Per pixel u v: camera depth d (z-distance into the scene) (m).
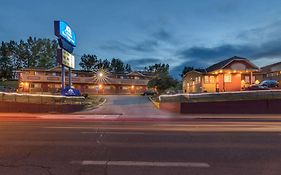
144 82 78.56
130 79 77.12
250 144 10.02
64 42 37.59
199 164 7.16
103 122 19.27
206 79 51.44
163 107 33.47
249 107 29.81
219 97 30.55
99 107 35.56
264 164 7.20
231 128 15.06
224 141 10.64
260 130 14.12
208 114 27.98
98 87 73.94
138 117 24.09
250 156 8.09
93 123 18.30
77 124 17.39
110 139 11.02
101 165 7.01
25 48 94.88
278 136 11.99
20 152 8.45
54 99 32.69
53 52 93.50
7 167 6.77
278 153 8.52
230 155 8.22
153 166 6.95
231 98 30.52
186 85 62.88
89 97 49.12
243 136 11.96
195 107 29.03
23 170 6.54
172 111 30.59
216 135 12.24
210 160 7.60
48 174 6.25
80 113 28.84
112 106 36.75
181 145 9.77
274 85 44.91
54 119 22.19
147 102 42.25
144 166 6.95
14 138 11.14
